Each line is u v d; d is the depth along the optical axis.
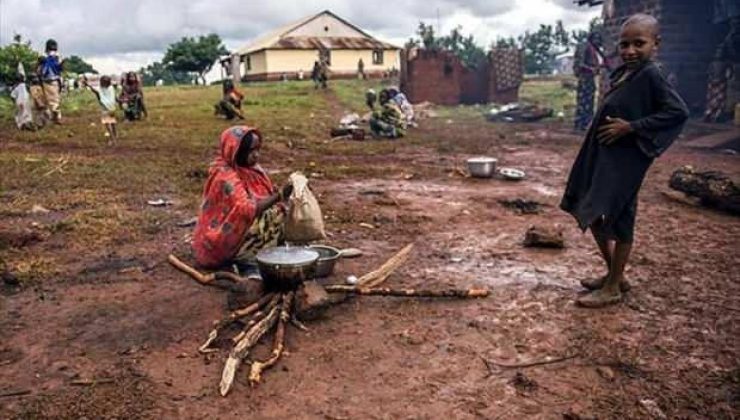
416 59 25.33
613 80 3.85
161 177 8.86
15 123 15.82
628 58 3.69
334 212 6.79
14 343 3.54
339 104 24.38
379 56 56.66
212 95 28.17
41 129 14.88
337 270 4.77
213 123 16.83
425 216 6.64
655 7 16.30
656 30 3.66
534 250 5.35
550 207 7.12
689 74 16.45
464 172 9.55
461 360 3.28
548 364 3.22
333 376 3.12
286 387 3.01
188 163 10.24
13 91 14.56
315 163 10.66
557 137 14.76
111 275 4.68
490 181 8.94
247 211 4.41
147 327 3.74
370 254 5.23
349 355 3.34
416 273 4.73
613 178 3.70
